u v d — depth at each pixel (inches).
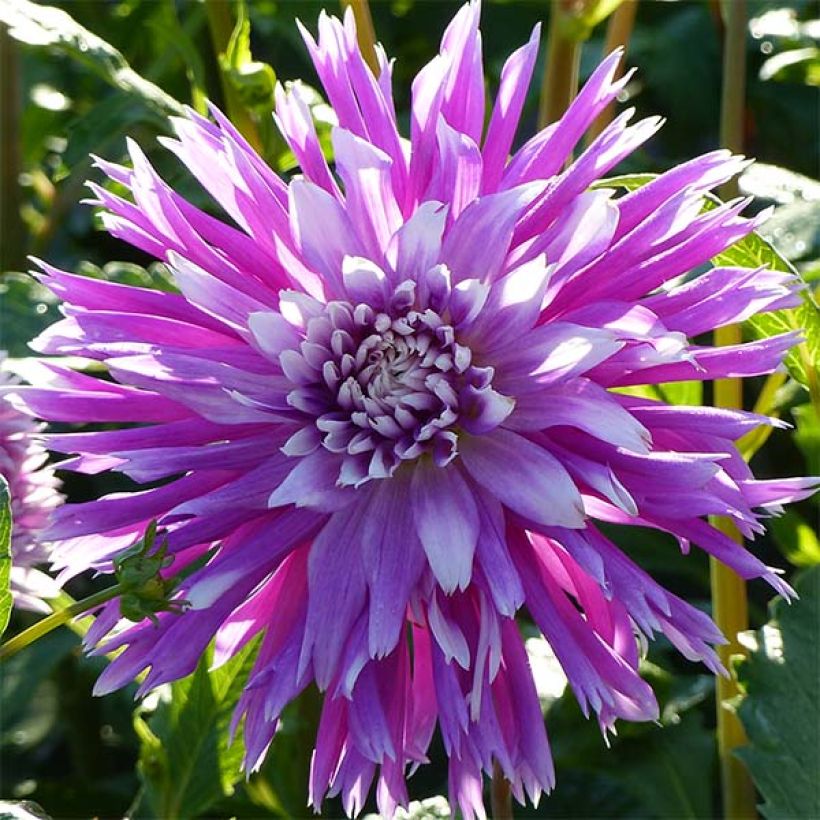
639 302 12.2
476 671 11.4
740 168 12.3
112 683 12.3
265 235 12.4
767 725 16.3
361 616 11.7
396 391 11.7
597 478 11.2
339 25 13.1
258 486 11.8
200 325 12.5
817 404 16.4
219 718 17.7
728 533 17.3
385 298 11.7
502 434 11.8
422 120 12.6
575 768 20.5
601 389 11.5
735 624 17.9
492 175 12.9
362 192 11.7
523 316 11.4
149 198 12.5
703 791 20.0
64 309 12.4
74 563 12.6
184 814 18.0
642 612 11.4
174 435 12.2
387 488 12.0
